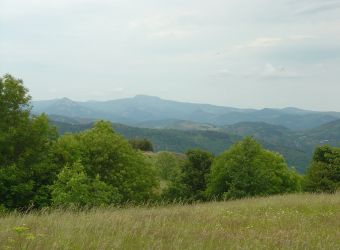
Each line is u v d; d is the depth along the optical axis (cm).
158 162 7156
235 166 4216
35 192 2808
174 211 1206
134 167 3716
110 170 3522
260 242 783
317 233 909
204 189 5594
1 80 2939
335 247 759
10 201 2659
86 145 3528
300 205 1491
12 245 639
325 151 4978
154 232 822
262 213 1289
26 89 2997
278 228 1000
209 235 821
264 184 4178
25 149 2878
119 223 880
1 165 2770
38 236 714
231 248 706
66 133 3509
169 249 682
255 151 4353
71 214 1077
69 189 2100
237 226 1034
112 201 2438
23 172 2742
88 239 704
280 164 4684
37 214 1059
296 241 782
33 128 2930
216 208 1377
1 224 883
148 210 1270
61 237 710
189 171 5691
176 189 5450
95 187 2309
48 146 3116
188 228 902
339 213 1279
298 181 4878
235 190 4078
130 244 702
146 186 3772
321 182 4766
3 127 2831
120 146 3719
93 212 1114
